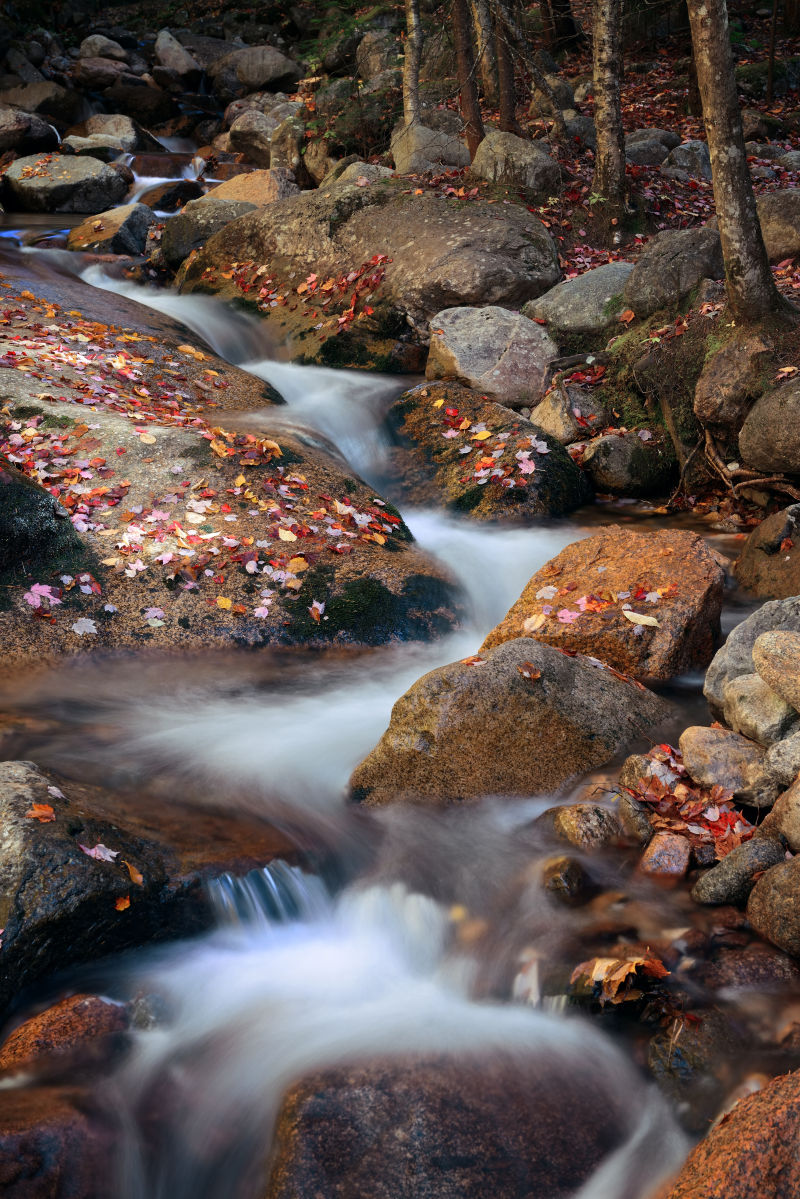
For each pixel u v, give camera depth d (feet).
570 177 39.83
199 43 80.43
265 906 12.85
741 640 15.93
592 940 11.97
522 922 12.42
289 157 51.24
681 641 17.54
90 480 21.74
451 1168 9.17
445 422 28.09
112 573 19.69
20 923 11.18
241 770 15.53
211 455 22.86
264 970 12.12
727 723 15.51
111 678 18.10
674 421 26.63
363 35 58.03
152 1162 9.68
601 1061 10.53
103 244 44.52
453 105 49.65
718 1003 11.07
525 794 14.66
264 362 34.50
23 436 22.67
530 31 65.46
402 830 14.35
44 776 13.56
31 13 81.30
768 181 40.83
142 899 12.00
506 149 38.11
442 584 20.89
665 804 14.02
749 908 12.12
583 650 17.83
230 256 38.86
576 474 26.35
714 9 22.09
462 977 11.96
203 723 16.96
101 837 12.41
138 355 29.78
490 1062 10.33
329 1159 9.18
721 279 29.22
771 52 54.65
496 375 29.12
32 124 61.52
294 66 73.92
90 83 73.72
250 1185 9.47
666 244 29.53
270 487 22.36
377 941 12.69
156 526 20.81
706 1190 8.25
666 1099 10.14
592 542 20.26
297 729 16.93
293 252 37.06
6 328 29.30
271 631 19.20
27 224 50.24
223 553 20.29
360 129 48.44
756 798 13.89
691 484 26.43
